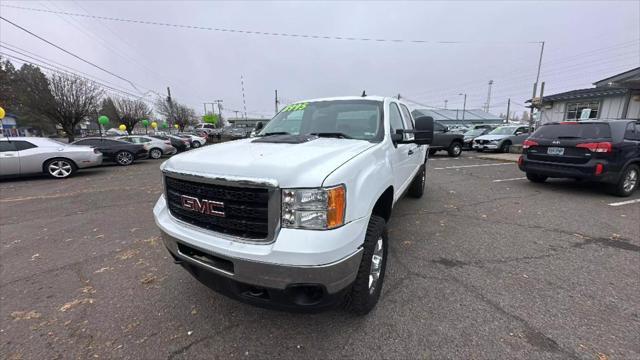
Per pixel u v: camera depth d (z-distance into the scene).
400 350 1.98
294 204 1.68
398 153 3.23
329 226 1.70
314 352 1.98
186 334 2.18
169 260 3.39
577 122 6.02
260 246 1.74
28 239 4.10
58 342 2.12
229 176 1.79
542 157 6.34
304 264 1.62
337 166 1.84
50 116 24.75
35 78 23.94
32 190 7.68
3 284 2.92
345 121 3.20
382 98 3.48
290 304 1.77
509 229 4.15
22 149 9.20
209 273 1.96
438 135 13.67
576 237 3.84
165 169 2.18
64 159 9.70
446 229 4.17
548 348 1.97
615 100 18.06
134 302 2.58
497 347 1.98
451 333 2.12
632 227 4.17
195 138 24.34
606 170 5.47
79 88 25.38
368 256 2.14
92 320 2.36
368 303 2.26
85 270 3.18
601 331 2.12
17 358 1.98
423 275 2.91
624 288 2.65
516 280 2.81
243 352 2.00
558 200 5.69
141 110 46.22
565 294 2.57
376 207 2.71
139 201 6.31
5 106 21.44
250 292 1.88
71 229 4.50
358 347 2.02
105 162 14.35
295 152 2.03
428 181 7.70
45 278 3.02
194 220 2.08
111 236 4.18
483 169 9.85
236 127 38.12
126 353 2.01
